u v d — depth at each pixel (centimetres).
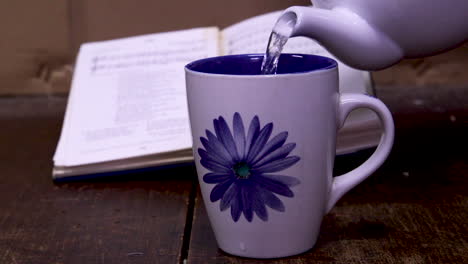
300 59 97
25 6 140
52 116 131
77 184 109
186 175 111
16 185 109
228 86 91
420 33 101
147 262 94
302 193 93
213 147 93
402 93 136
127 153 109
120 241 97
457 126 121
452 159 112
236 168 92
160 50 121
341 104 95
